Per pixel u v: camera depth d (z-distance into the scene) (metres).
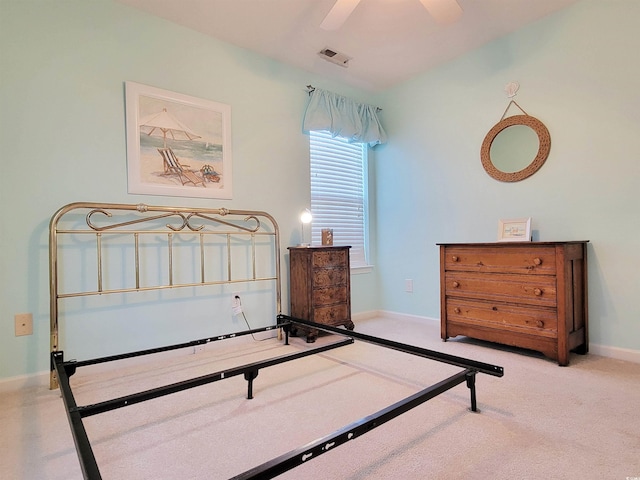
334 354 2.32
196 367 2.09
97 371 2.04
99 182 2.09
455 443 1.24
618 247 2.14
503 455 1.17
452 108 2.98
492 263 2.35
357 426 0.98
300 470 1.10
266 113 2.83
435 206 3.13
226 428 1.38
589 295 2.25
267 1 2.18
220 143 2.57
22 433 1.37
